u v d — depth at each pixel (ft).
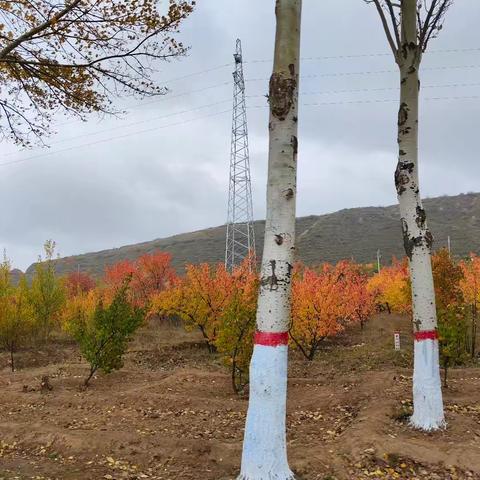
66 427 26.78
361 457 19.65
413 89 25.70
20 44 23.56
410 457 19.63
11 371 47.47
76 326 41.52
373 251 226.79
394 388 30.96
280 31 17.63
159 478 18.76
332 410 28.81
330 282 54.08
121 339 40.06
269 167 17.49
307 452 20.52
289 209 17.22
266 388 16.51
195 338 68.18
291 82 17.43
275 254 16.99
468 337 49.42
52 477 18.80
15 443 23.58
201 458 20.58
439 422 23.79
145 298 82.38
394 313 91.66
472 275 53.11
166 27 23.89
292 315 50.44
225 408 30.68
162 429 26.22
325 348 60.80
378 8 26.55
